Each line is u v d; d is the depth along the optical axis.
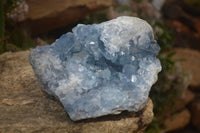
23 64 0.45
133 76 0.35
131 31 0.37
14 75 0.42
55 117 0.36
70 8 0.68
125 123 0.35
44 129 0.34
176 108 0.84
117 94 0.34
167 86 0.70
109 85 0.35
